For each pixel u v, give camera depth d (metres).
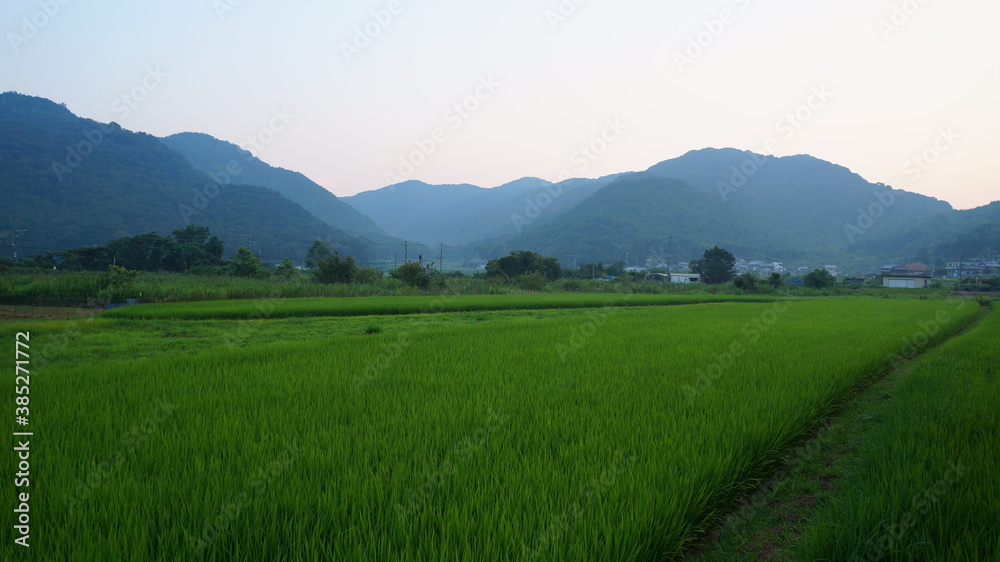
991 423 5.03
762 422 5.02
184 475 3.66
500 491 3.49
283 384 6.73
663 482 3.69
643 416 5.28
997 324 18.52
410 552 2.73
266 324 15.84
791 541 3.54
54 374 7.24
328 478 3.68
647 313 21.05
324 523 3.08
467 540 2.92
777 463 4.89
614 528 3.06
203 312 16.92
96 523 3.06
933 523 3.06
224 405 5.69
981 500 3.31
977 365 9.05
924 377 7.90
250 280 34.69
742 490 4.19
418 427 4.86
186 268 50.53
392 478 3.61
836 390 6.73
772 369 7.96
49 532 2.89
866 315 20.92
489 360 8.73
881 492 3.55
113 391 6.25
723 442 4.42
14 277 25.77
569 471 3.82
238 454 4.19
